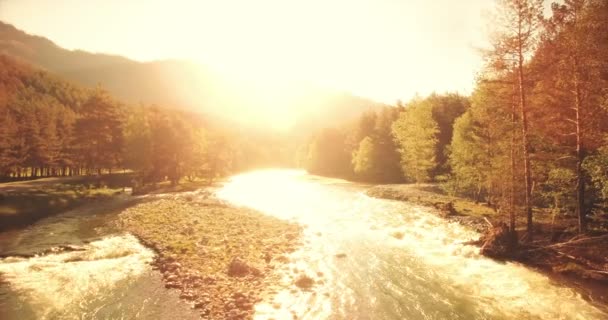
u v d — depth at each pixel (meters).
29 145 63.59
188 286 15.79
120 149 66.88
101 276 17.22
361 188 64.81
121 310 13.67
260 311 13.41
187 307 13.86
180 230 26.42
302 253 21.11
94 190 49.81
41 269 18.20
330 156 113.69
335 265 18.94
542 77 20.39
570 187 22.00
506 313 13.41
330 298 14.71
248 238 24.23
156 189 59.62
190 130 72.12
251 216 33.12
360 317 13.11
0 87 109.00
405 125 53.88
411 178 59.75
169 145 65.00
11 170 60.34
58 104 136.12
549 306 13.90
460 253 20.72
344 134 115.06
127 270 18.06
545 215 26.42
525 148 20.19
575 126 20.41
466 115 37.44
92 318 13.09
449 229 26.25
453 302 14.41
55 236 25.92
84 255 20.55
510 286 15.87
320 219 32.38
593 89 18.91
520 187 21.86
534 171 22.88
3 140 54.94
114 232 26.84
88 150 66.50
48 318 13.12
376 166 77.69
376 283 16.41
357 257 20.39
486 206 32.97
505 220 24.98
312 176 106.88
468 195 40.19
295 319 12.89
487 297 14.84
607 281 15.76
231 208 38.25
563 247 18.67
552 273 17.27
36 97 135.00
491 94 23.66
